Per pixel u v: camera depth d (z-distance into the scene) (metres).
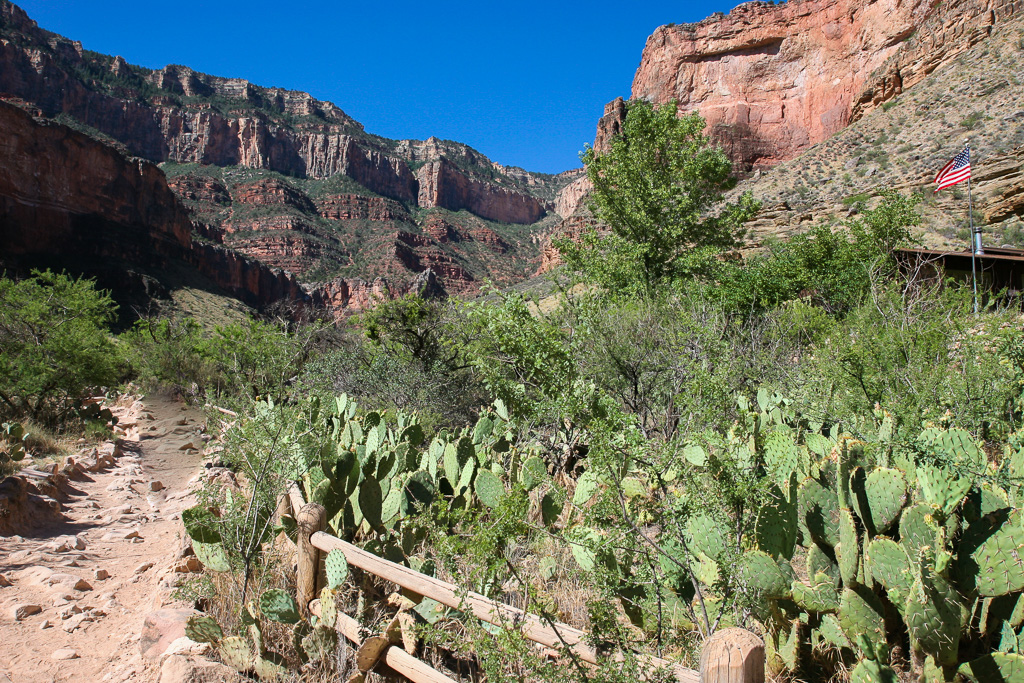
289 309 20.50
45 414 12.37
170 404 17.75
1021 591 2.99
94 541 6.06
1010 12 54.62
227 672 3.25
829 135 73.75
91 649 3.93
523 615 2.78
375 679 3.19
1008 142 38.34
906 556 2.92
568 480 6.22
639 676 2.44
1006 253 19.64
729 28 80.19
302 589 3.69
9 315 14.41
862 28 71.12
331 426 8.12
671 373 7.88
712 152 20.62
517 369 4.82
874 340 7.75
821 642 3.25
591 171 20.58
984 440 6.07
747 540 3.20
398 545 4.14
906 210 19.95
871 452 4.17
